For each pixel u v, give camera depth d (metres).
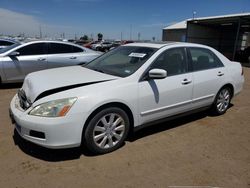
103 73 3.66
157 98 3.63
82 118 2.94
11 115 3.29
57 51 7.43
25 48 7.00
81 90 3.03
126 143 3.63
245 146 3.69
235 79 5.05
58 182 2.68
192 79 4.13
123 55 4.09
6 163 3.00
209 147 3.62
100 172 2.88
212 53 4.71
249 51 22.91
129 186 2.65
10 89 6.81
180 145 3.64
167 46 3.97
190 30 25.92
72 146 2.99
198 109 4.47
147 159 3.20
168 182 2.74
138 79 3.45
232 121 4.74
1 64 6.66
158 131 4.12
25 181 2.68
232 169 3.05
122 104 3.29
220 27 29.52
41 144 2.91
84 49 8.00
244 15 19.78
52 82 3.20
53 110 2.85
